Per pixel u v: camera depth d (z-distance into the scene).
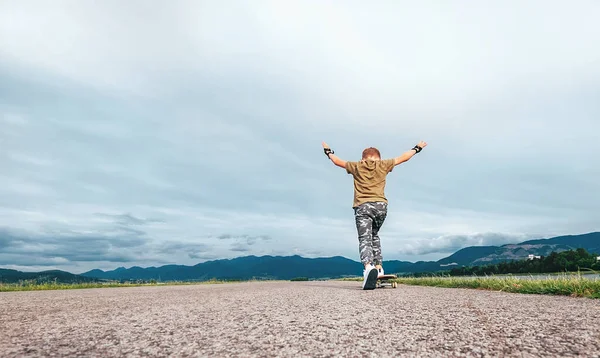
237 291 4.59
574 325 1.58
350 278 15.80
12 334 1.46
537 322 1.67
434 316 1.93
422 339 1.35
